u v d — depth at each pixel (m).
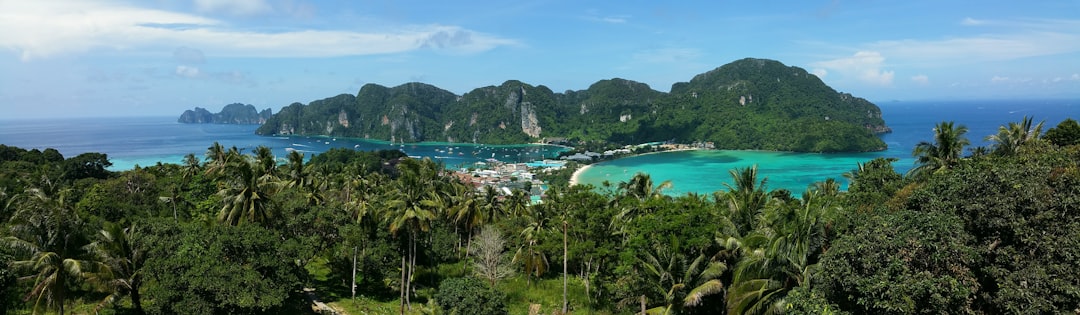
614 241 40.75
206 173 65.81
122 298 34.28
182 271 30.50
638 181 48.50
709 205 35.91
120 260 31.14
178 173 82.81
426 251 50.00
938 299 17.94
